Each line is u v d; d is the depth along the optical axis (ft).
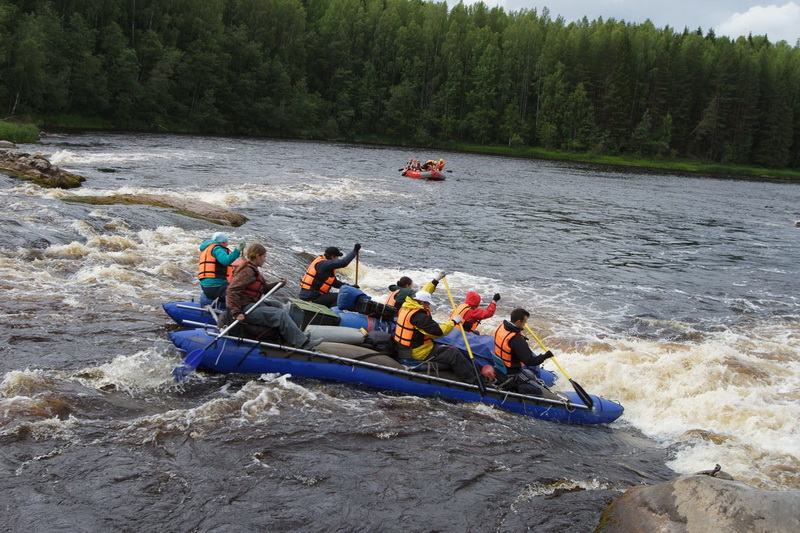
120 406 20.24
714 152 289.12
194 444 18.39
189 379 22.93
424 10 317.83
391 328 26.66
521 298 42.86
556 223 76.95
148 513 15.30
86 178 77.46
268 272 40.70
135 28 221.25
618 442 23.07
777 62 293.64
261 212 67.10
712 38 369.30
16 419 18.30
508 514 16.84
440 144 273.54
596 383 28.07
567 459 20.66
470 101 280.10
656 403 26.35
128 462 17.17
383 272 47.24
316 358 23.88
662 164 263.29
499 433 21.62
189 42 233.55
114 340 25.32
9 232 38.01
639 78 291.17
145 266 37.50
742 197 137.59
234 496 16.29
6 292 29.25
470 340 25.63
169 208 55.06
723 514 14.49
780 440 22.88
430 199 90.02
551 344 33.14
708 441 22.72
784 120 278.67
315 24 288.51
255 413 20.53
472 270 50.24
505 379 24.54
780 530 13.83
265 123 246.47
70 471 16.51
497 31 338.95
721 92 286.87
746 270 57.06
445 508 16.79
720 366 29.60
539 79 284.41
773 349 34.32
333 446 19.19
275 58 253.65
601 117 282.97
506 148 275.59
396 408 22.39
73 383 21.17
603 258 58.23
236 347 23.50
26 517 14.70
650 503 15.71
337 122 266.57
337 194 85.56
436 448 19.85
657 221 85.87
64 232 41.27
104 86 195.21
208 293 26.55
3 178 61.26
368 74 274.98
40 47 177.68
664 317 40.24
